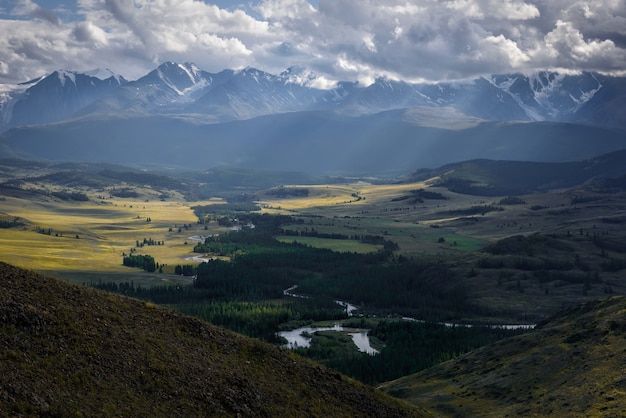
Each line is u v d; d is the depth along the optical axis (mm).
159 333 84562
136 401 66438
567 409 114250
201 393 74188
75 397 61688
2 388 56906
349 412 89375
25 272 83062
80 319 76062
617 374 120188
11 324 67375
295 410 81562
